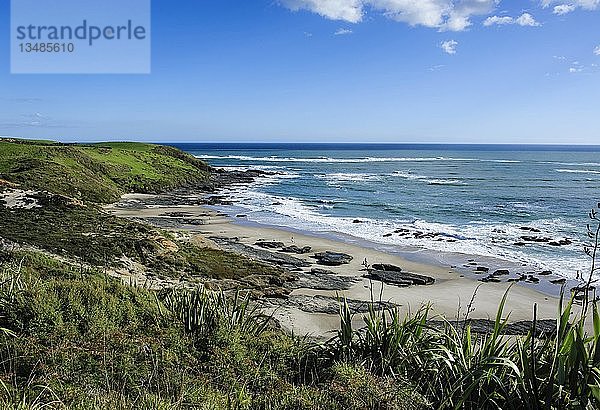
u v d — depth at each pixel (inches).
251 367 264.8
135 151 2687.0
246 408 215.3
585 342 193.3
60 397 213.6
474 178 2952.8
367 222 1429.6
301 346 297.0
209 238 1148.5
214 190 2242.9
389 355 249.1
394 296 749.3
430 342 253.4
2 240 759.7
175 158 2878.9
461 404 191.2
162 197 1925.4
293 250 1049.5
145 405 204.4
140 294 378.0
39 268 550.0
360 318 637.9
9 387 217.2
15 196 1143.6
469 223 1421.0
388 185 2511.1
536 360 194.2
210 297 382.0
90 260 735.1
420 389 216.8
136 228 970.7
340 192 2201.0
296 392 225.1
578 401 169.2
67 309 306.2
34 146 2086.6
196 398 218.4
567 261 971.9
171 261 812.6
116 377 239.9
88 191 1692.9
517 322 633.0
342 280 830.5
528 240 1167.6
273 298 716.7
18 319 286.4
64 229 919.7
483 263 965.2
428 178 2942.9
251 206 1736.0
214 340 289.9
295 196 2049.7
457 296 756.6
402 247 1098.7
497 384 193.5
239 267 853.8
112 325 299.0
